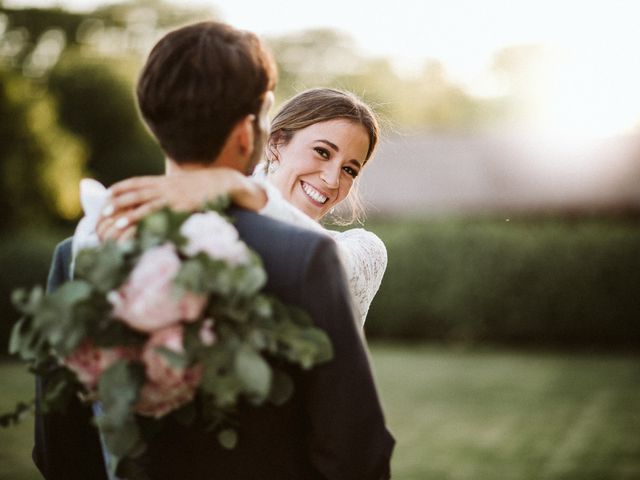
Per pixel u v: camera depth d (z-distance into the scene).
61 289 1.36
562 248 15.23
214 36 1.54
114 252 1.36
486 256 15.51
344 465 1.52
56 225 21.02
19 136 19.66
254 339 1.37
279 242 1.53
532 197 22.02
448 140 24.06
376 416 1.54
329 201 2.44
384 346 15.56
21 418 1.60
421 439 7.91
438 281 15.72
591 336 15.34
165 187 1.51
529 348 15.30
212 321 1.38
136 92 1.57
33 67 32.06
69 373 1.51
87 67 27.89
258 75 1.55
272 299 1.43
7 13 32.38
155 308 1.33
